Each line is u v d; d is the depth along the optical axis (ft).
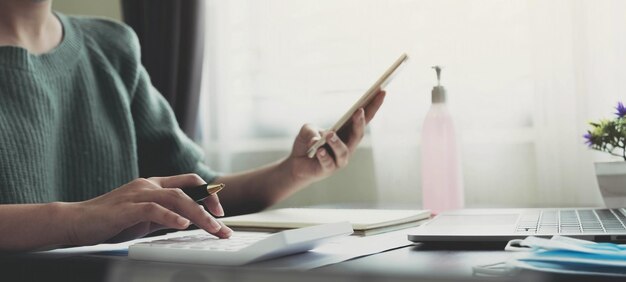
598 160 5.02
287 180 3.70
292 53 6.46
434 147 3.59
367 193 6.12
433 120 3.61
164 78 6.84
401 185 5.83
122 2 7.21
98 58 4.08
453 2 5.59
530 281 1.28
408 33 5.78
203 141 6.93
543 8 5.23
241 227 2.89
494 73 5.47
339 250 1.96
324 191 6.30
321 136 3.49
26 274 1.76
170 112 4.48
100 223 2.03
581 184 5.11
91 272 1.68
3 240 2.05
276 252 1.72
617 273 1.32
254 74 6.69
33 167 3.33
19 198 3.23
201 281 1.51
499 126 5.48
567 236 2.00
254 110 6.70
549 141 5.23
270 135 6.63
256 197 3.81
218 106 6.82
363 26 6.04
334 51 6.22
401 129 5.82
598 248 1.58
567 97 5.15
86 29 4.18
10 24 3.51
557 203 5.21
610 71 4.98
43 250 2.12
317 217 2.94
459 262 1.66
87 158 3.77
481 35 5.50
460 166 3.62
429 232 2.12
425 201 3.63
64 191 3.68
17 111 3.34
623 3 4.92
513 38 5.42
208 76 6.89
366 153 6.12
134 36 4.47
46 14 3.66
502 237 2.01
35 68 3.52
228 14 6.82
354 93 6.13
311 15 6.36
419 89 5.74
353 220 2.72
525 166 5.43
